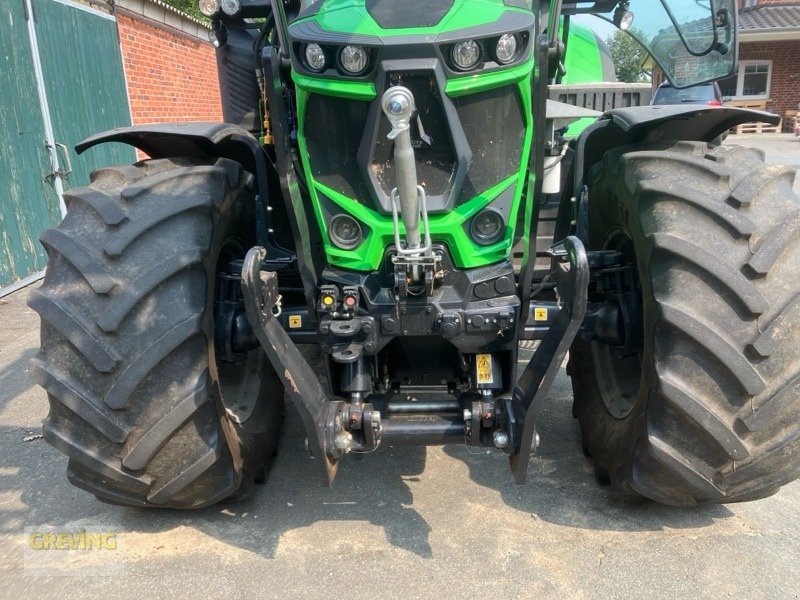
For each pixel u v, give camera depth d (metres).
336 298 2.40
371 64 2.22
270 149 3.69
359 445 2.37
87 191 2.48
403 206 2.08
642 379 2.49
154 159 2.76
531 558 2.49
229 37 4.59
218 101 13.59
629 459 2.52
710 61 3.18
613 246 2.92
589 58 5.78
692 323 2.19
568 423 3.58
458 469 3.14
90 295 2.30
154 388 2.32
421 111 2.28
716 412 2.22
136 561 2.54
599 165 2.93
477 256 2.40
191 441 2.41
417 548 2.57
